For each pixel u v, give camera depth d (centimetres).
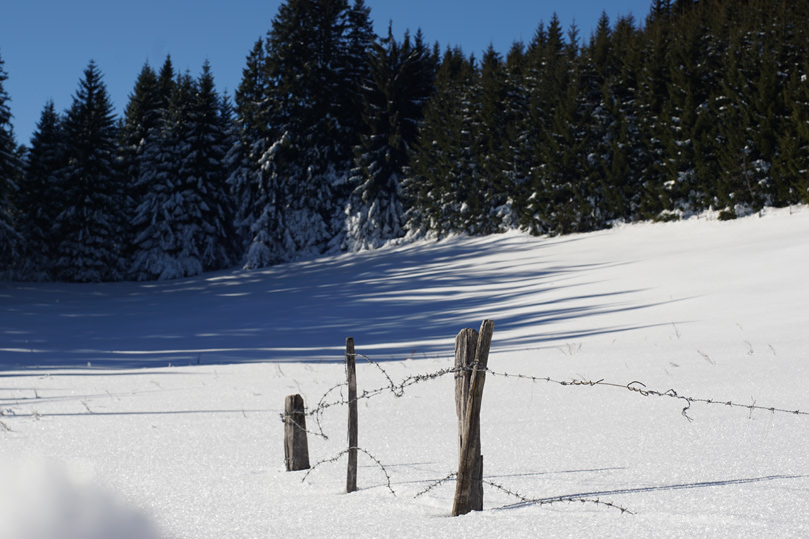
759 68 3550
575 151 4156
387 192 5556
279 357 1581
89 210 5434
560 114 4231
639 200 4072
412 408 744
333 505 388
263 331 2472
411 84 5762
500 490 408
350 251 5566
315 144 5778
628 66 4169
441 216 5084
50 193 5434
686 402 678
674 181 3794
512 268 3594
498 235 4678
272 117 5784
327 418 702
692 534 304
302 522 353
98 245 5484
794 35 3556
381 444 575
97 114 5559
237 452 551
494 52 6116
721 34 3978
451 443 562
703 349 1114
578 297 2469
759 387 736
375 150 5600
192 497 406
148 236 5647
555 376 925
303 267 5266
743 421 575
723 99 3622
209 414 733
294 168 5769
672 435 539
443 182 5041
